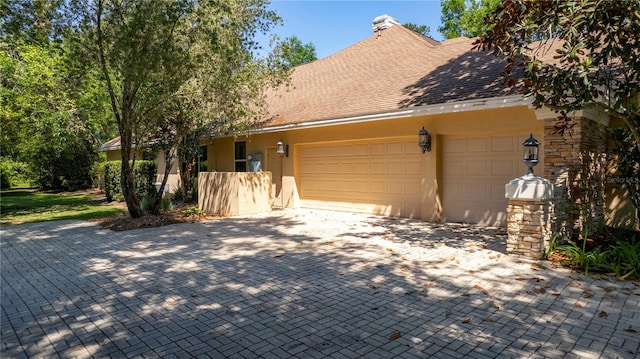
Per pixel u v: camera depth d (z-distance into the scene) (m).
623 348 3.18
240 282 5.07
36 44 9.65
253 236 8.17
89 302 4.44
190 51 9.23
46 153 21.89
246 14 10.20
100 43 8.61
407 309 4.06
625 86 5.41
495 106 7.57
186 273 5.52
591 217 7.18
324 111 11.08
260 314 4.00
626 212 7.93
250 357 3.13
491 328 3.58
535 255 5.88
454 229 8.50
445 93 8.71
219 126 11.73
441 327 3.62
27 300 4.55
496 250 6.52
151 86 9.48
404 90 9.97
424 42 13.04
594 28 4.81
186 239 7.96
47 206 15.23
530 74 5.13
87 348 3.34
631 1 4.40
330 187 12.09
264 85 12.09
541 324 3.65
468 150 9.10
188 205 13.70
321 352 3.19
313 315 3.96
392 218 10.32
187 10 8.59
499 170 8.63
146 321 3.88
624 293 4.41
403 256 6.25
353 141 11.26
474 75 9.07
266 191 12.09
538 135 7.97
